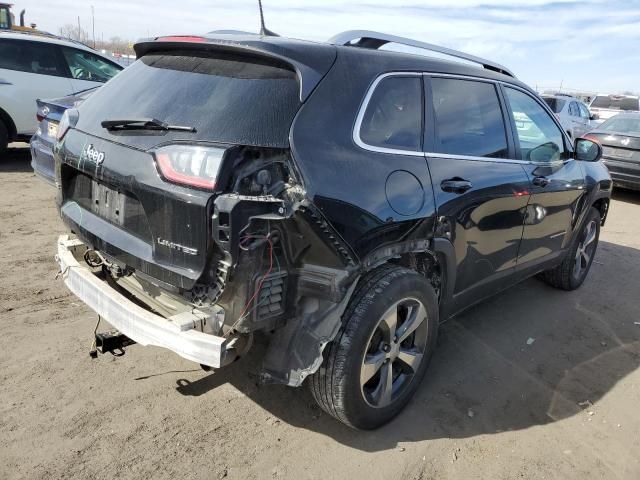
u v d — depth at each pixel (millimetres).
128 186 2406
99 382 3072
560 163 4332
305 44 2637
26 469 2416
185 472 2484
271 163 2266
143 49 3000
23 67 8125
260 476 2504
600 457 2814
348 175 2455
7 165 8398
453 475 2609
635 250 6668
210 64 2641
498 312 4500
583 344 4055
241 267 2180
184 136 2316
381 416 2854
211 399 3016
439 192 2953
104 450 2570
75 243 3051
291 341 2457
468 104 3395
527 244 3992
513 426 3012
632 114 9938
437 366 3566
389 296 2646
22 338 3414
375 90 2748
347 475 2555
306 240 2330
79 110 3000
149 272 2402
